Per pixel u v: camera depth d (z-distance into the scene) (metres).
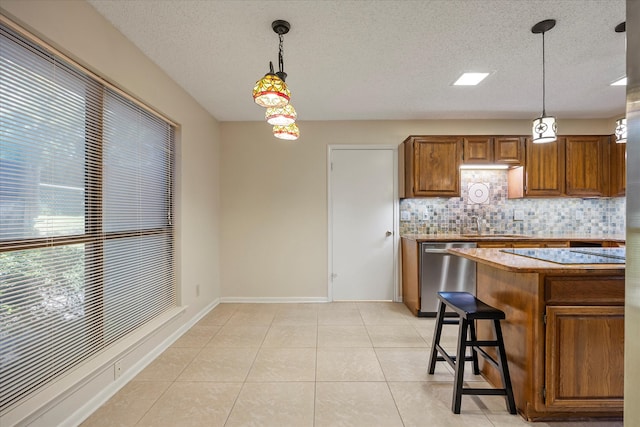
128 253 2.20
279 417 1.73
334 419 1.72
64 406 1.58
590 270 1.54
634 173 0.89
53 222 1.59
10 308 1.38
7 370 1.36
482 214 4.02
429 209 4.01
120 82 2.04
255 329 3.03
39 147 1.51
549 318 1.60
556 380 1.61
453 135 3.74
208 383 2.07
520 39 2.16
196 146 3.24
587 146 3.64
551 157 3.64
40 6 1.46
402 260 3.94
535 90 3.04
